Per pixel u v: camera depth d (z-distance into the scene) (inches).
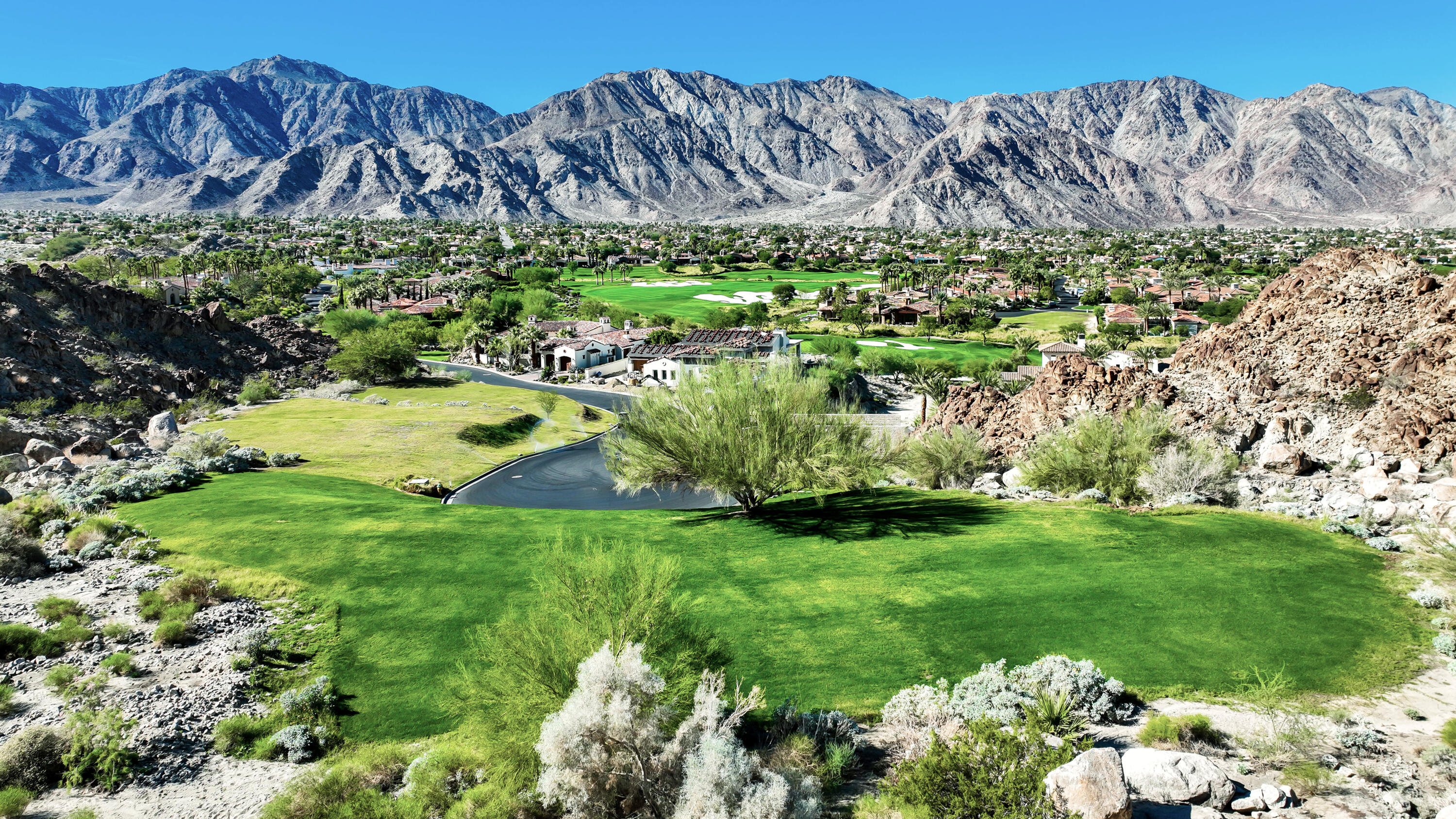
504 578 1152.8
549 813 565.0
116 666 879.1
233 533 1370.6
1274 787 535.8
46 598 1054.4
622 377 4190.5
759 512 1521.9
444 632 984.9
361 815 593.3
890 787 568.1
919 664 842.2
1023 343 4685.0
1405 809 517.7
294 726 770.8
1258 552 1115.9
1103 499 1478.8
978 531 1279.5
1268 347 1830.7
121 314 3368.6
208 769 718.5
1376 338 1676.9
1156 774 549.0
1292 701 717.3
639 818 529.3
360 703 831.1
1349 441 1536.7
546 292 6658.5
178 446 2193.7
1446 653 801.6
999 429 2063.2
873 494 1656.0
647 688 547.2
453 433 2667.3
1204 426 1689.2
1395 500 1327.5
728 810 506.3
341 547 1298.0
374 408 3129.9
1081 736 644.1
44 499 1478.8
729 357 1550.2
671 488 1640.0
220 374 3499.0
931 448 1841.8
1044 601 978.1
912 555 1176.2
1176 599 963.3
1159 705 724.7
